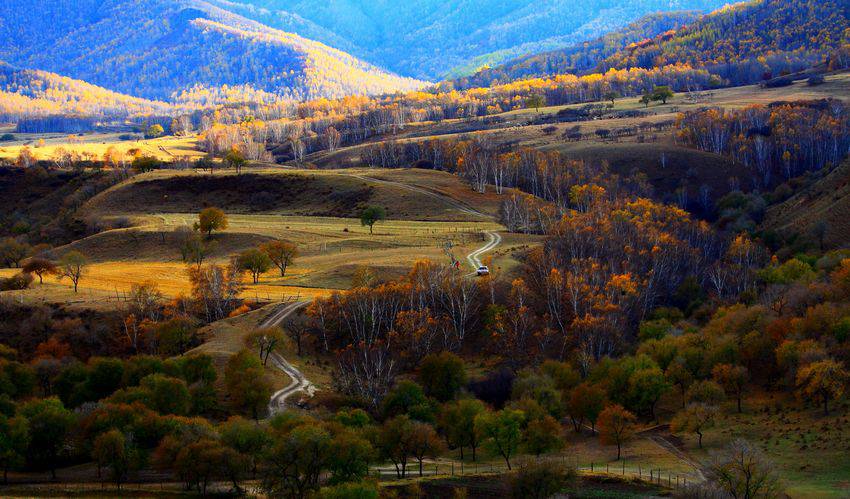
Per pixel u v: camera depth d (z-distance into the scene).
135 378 115.88
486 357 136.38
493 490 81.50
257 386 109.44
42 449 94.69
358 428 94.38
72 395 115.62
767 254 189.12
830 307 123.25
